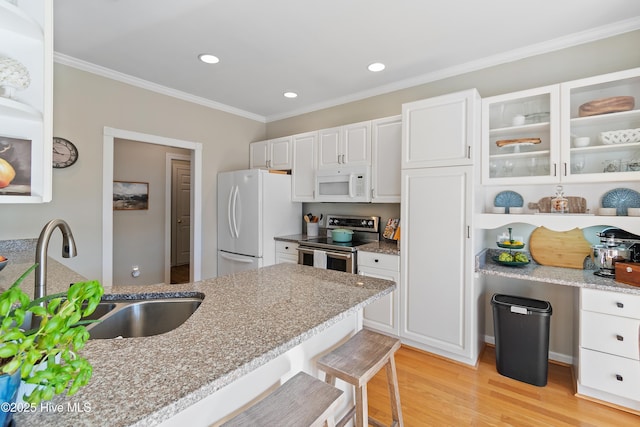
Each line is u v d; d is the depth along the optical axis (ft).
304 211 13.30
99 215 9.27
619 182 6.96
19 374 1.78
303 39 7.60
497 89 8.59
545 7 6.34
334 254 9.94
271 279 5.33
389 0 6.12
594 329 6.19
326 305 4.03
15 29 3.78
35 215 8.20
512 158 7.92
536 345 6.85
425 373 7.43
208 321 3.47
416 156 8.38
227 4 6.25
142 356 2.66
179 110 11.32
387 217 10.87
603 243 7.04
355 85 10.60
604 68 7.22
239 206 11.93
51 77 4.10
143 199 15.49
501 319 7.29
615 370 5.98
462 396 6.55
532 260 8.26
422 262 8.30
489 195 8.77
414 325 8.49
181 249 18.88
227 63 8.91
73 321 1.71
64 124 8.64
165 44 7.86
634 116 6.71
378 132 9.93
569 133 7.00
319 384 3.56
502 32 7.29
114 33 7.34
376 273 9.21
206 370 2.46
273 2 6.18
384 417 5.89
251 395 3.46
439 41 7.69
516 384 6.98
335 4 6.25
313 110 12.86
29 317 3.40
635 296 5.77
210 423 3.02
